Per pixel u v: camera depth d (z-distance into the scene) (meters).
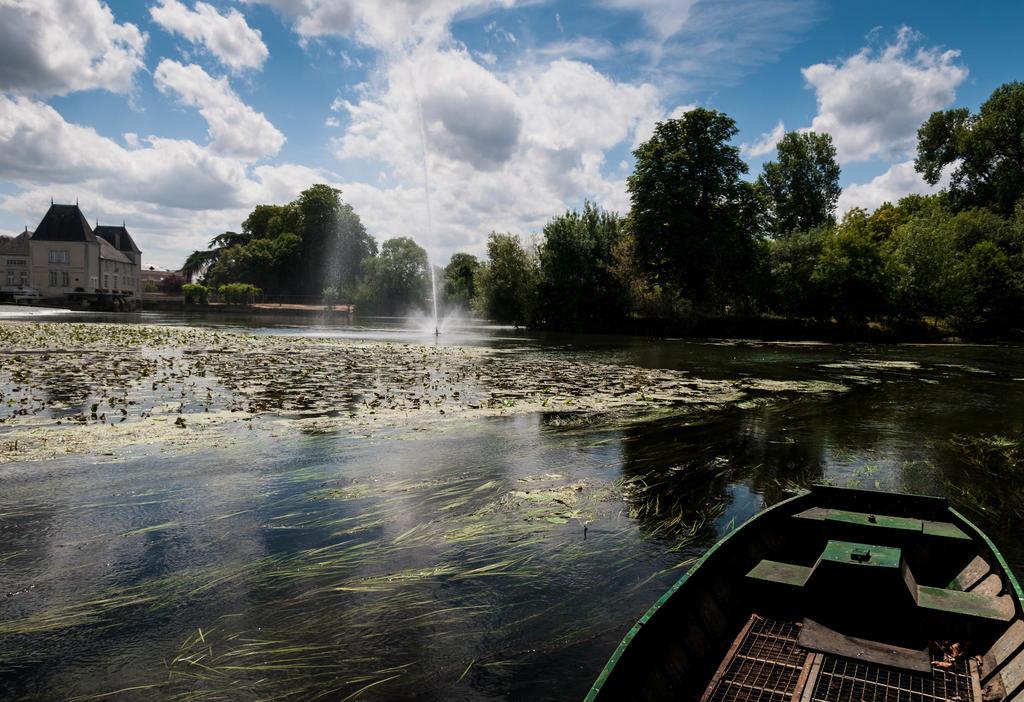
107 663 3.59
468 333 38.41
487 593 4.48
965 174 52.28
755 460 8.51
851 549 4.09
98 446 8.16
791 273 40.47
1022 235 42.56
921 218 48.84
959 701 3.03
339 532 5.54
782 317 41.41
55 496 6.31
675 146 38.50
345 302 76.50
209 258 103.50
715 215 38.09
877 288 38.50
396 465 7.70
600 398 12.91
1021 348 33.81
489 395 12.96
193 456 7.84
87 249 85.00
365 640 3.86
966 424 11.45
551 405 11.97
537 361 20.42
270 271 82.56
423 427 9.80
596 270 41.84
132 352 20.38
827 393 14.94
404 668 3.57
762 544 4.61
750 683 3.19
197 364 17.08
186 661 3.61
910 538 4.59
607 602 4.37
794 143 65.31
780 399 13.77
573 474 7.53
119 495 6.38
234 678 3.46
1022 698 2.73
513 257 46.91
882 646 3.51
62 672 3.50
